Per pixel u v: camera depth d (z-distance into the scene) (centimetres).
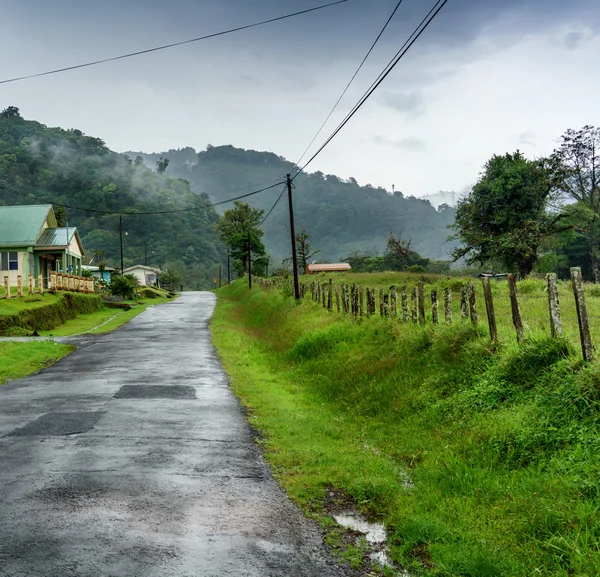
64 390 1162
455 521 520
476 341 934
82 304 3312
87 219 16275
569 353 734
